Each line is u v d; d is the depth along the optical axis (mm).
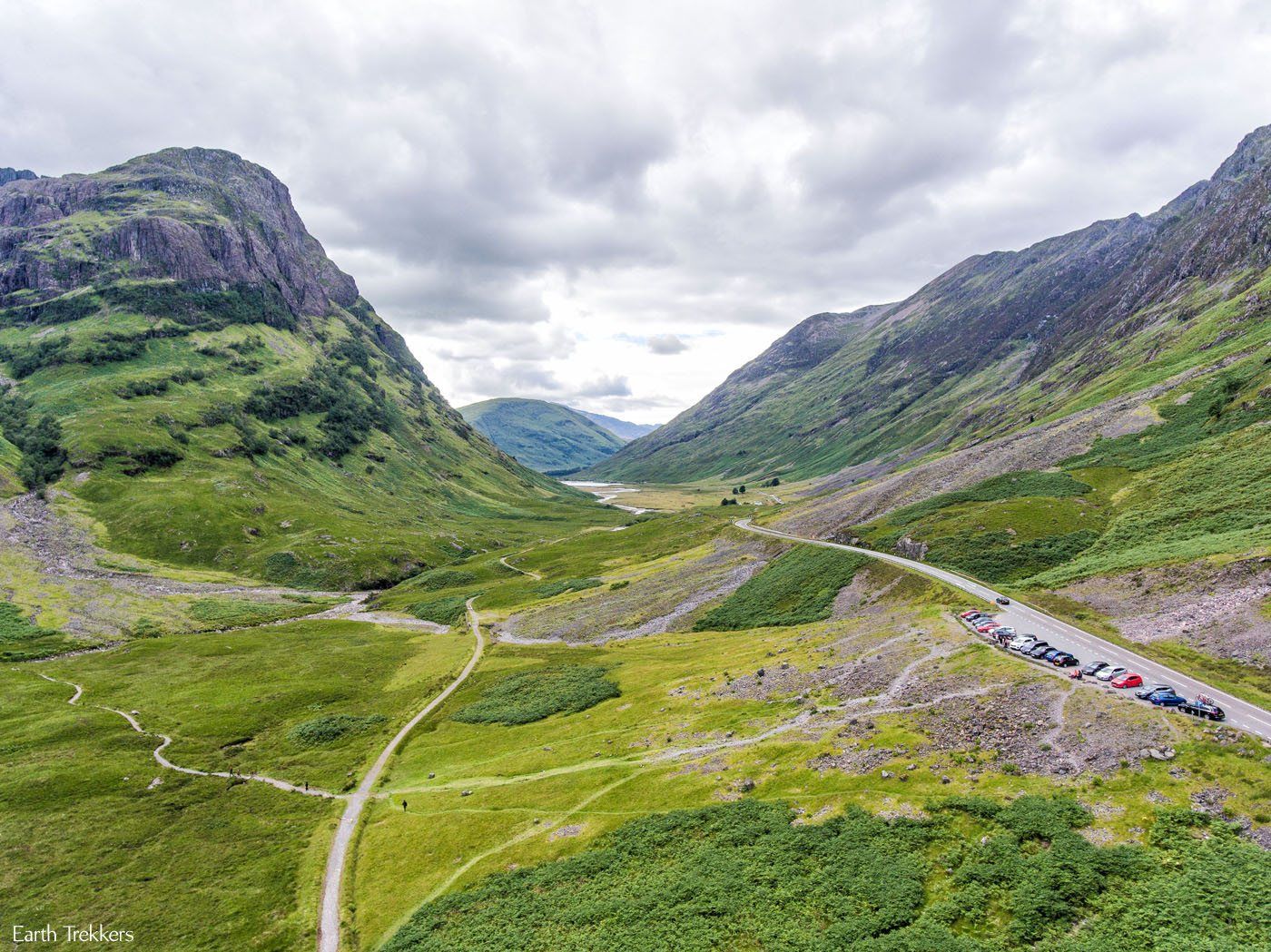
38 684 113938
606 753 70938
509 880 51000
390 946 46562
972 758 49125
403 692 109250
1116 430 138875
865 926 36906
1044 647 61469
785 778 54719
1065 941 32625
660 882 45688
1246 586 63594
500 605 172375
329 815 69875
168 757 86938
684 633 123000
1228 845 35062
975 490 133125
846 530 147625
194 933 51625
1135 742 44688
